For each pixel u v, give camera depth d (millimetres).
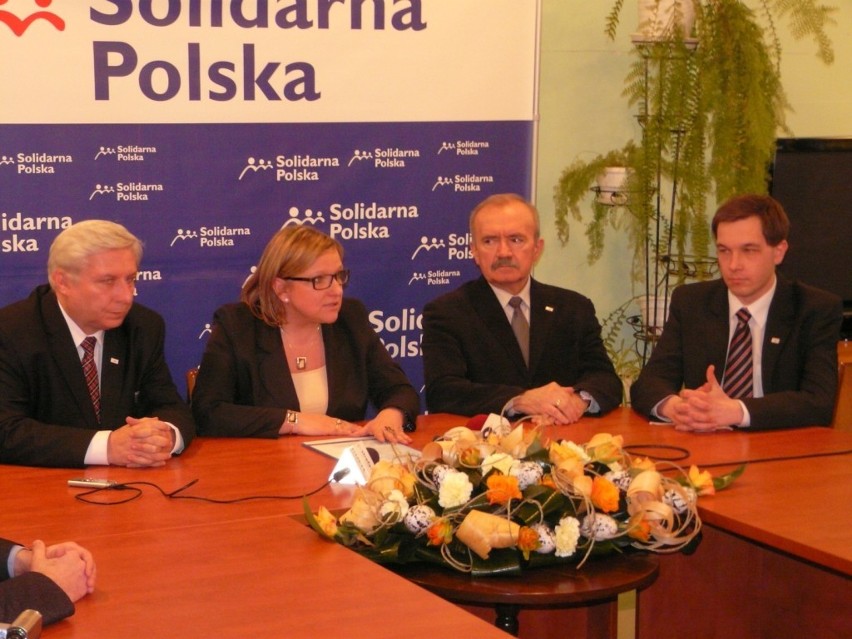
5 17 3420
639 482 1953
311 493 2254
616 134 4539
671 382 3123
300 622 1540
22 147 3492
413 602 1621
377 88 3926
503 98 4094
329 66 3855
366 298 4020
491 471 1929
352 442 2691
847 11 4801
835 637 2545
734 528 2066
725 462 2518
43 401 2662
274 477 2385
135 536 1948
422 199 4043
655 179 4371
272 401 2904
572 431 2836
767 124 4137
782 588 2646
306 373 2990
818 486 2312
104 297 2586
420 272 4082
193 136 3705
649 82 4336
